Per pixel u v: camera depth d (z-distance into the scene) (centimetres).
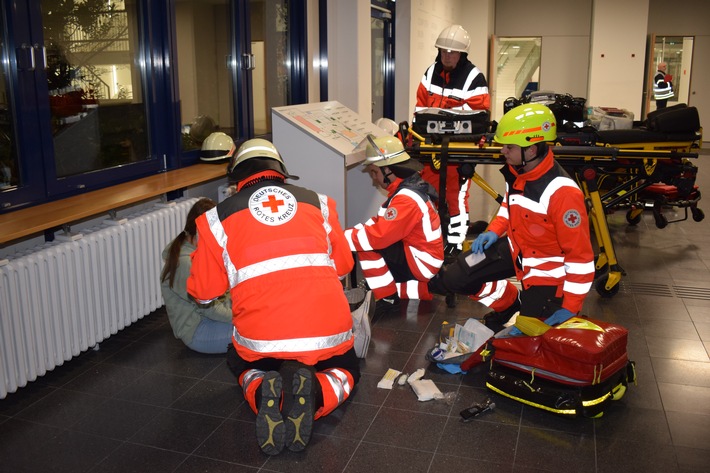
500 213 330
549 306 290
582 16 1321
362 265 371
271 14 540
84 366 309
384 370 301
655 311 377
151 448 239
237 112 500
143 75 395
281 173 251
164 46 402
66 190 332
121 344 335
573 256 271
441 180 436
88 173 348
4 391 266
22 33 296
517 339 266
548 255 290
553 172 278
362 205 509
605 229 401
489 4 1240
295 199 245
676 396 275
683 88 1327
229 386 289
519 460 229
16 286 269
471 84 502
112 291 327
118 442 243
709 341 333
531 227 286
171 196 409
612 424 254
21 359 273
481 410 261
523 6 1345
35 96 307
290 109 423
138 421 258
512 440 243
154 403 273
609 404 262
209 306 305
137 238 343
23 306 272
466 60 507
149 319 371
